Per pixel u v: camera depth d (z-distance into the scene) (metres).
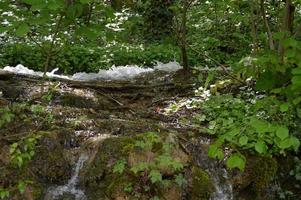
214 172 4.89
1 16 4.02
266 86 3.75
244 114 5.50
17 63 7.98
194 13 10.48
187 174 4.62
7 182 4.36
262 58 3.73
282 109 3.40
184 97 6.91
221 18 9.61
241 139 3.28
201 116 5.87
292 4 4.53
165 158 4.40
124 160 4.46
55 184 4.54
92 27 3.87
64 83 6.93
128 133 5.14
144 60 8.54
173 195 4.41
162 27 10.30
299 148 5.36
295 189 5.17
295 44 3.46
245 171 4.88
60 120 5.33
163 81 7.78
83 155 4.77
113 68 8.26
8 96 6.18
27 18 3.68
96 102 6.44
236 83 6.61
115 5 11.60
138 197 4.29
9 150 4.51
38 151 4.57
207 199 4.61
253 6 5.49
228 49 9.20
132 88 7.26
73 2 3.63
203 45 9.00
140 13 11.67
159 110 6.46
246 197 4.87
